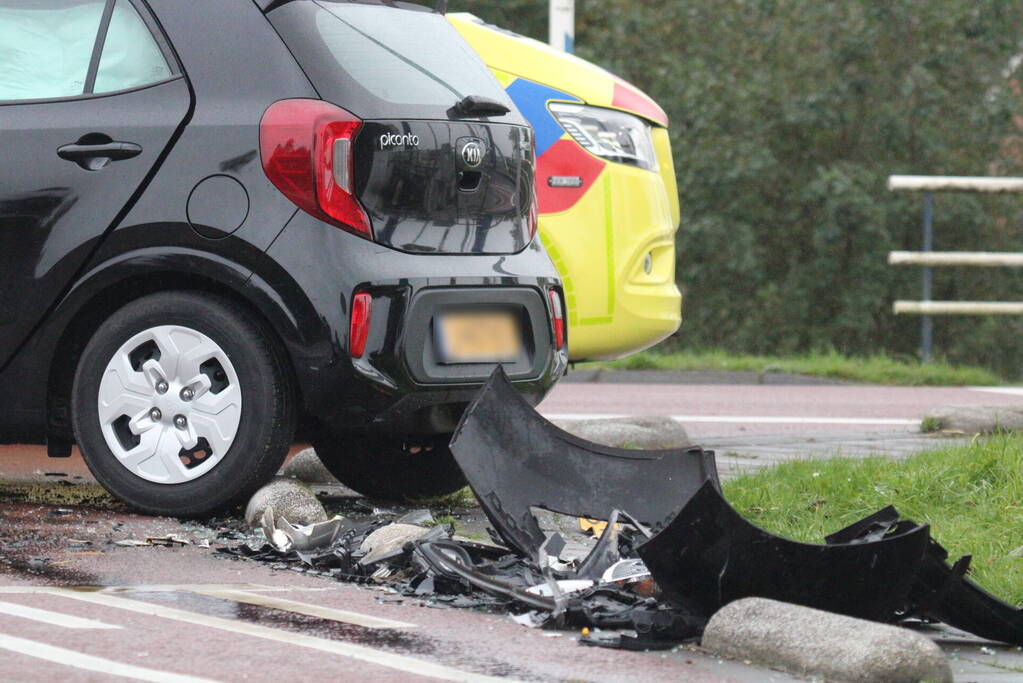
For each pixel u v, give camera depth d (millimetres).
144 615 12406
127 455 16625
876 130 50625
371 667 11117
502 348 16766
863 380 38656
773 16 50719
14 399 16984
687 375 38562
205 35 16750
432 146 16547
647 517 14492
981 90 50938
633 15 50938
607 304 22844
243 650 11461
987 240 51531
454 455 14055
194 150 16406
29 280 16703
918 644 11164
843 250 50750
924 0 50125
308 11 16734
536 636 12242
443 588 13570
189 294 16500
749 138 50156
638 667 11391
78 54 17156
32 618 12211
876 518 13273
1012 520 16375
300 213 16094
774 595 12195
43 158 16719
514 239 17250
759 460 22500
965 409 26891
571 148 22797
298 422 17125
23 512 16891
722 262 50344
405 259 16250
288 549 14961
